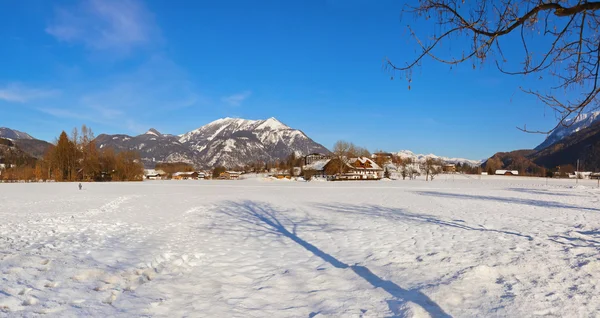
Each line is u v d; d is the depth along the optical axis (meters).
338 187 47.66
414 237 10.34
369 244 9.44
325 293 5.58
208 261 7.74
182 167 170.88
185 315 4.64
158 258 7.79
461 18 3.93
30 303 4.75
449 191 37.56
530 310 4.70
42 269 6.45
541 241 9.40
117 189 42.56
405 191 37.62
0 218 15.09
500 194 32.41
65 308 4.66
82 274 6.22
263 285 6.04
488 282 5.92
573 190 39.88
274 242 9.96
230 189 42.75
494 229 11.73
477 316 4.54
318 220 14.73
